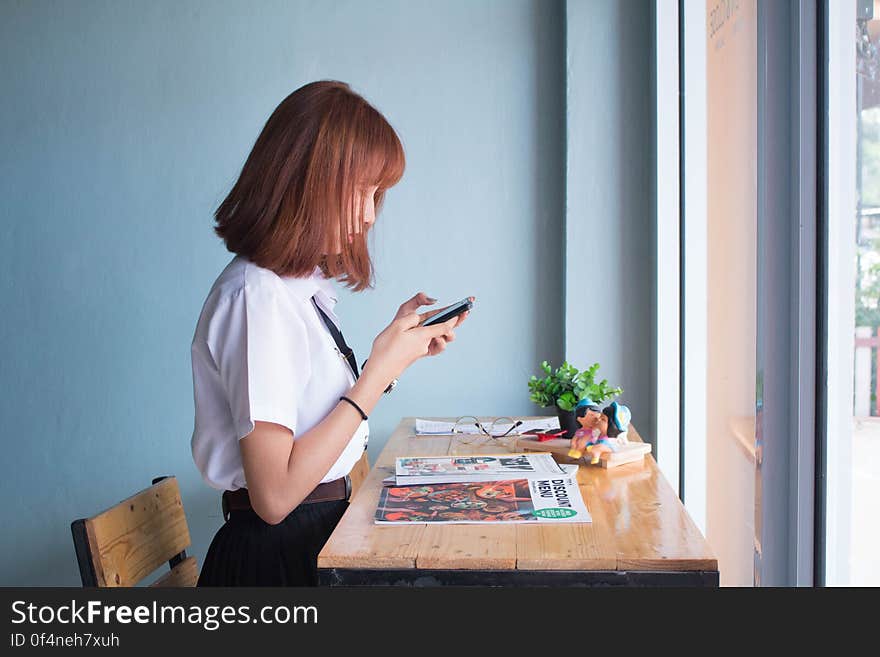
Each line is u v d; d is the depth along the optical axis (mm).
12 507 2838
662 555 1154
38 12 2793
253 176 1287
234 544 1349
